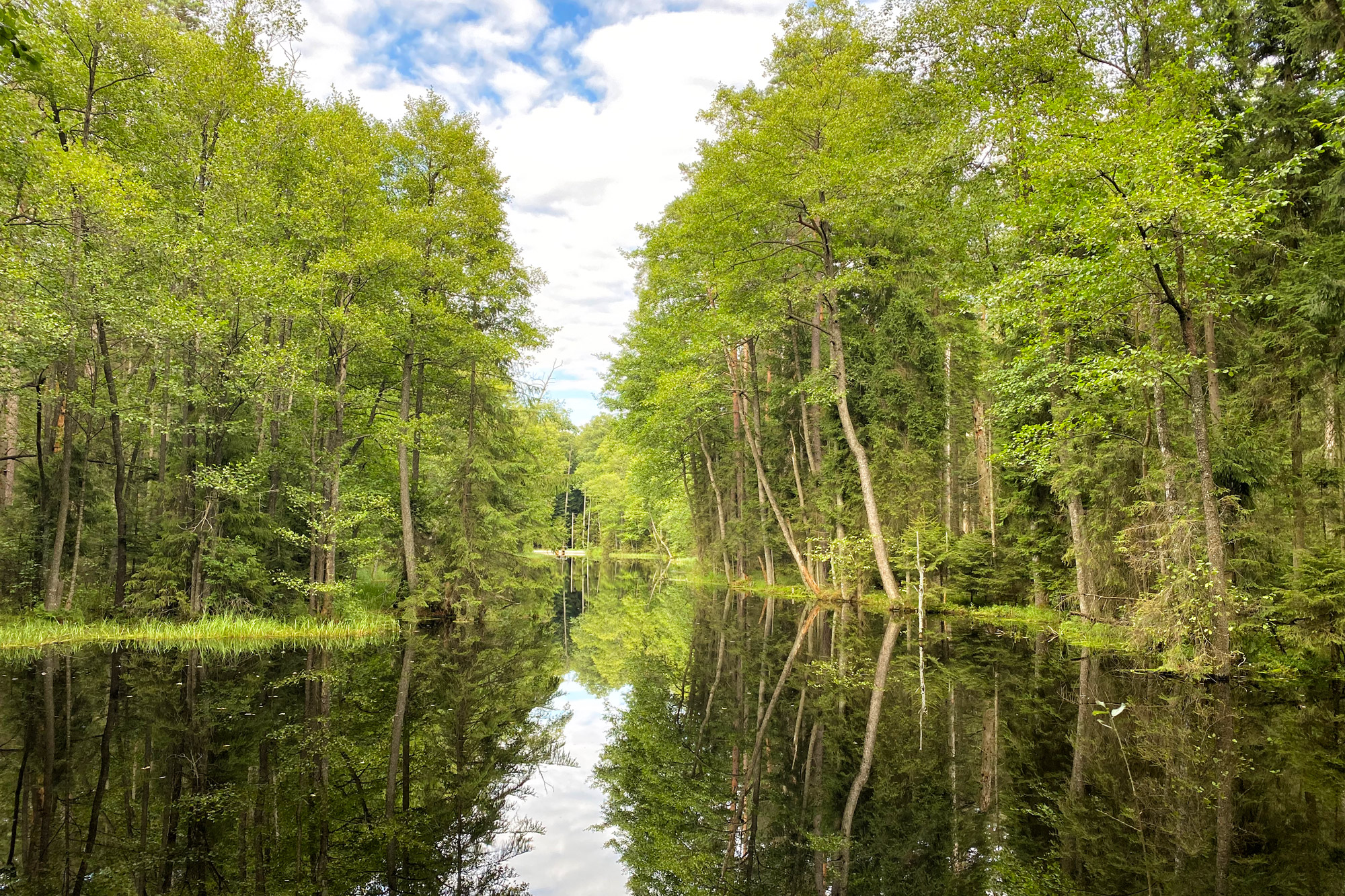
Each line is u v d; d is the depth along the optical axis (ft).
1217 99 40.60
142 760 23.49
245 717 29.30
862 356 73.77
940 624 58.18
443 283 57.93
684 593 102.53
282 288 49.93
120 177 42.32
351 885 15.37
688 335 83.97
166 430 49.42
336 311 50.67
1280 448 42.88
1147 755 23.65
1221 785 20.65
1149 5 41.37
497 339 59.11
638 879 16.31
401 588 61.62
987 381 51.06
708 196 64.23
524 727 30.45
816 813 20.24
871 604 71.10
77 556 53.62
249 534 53.98
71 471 56.54
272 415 56.29
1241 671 34.99
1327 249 33.86
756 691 37.27
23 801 19.92
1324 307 33.27
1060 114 36.94
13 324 40.45
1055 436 44.65
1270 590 38.40
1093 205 33.91
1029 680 36.29
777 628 61.05
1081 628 49.21
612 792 22.66
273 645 47.39
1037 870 15.64
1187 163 33.78
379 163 56.65
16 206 42.22
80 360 48.21
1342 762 22.70
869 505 65.16
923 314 67.00
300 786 21.80
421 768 24.12
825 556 71.77
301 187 51.67
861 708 31.71
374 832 18.60
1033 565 59.93
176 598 49.65
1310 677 34.22
